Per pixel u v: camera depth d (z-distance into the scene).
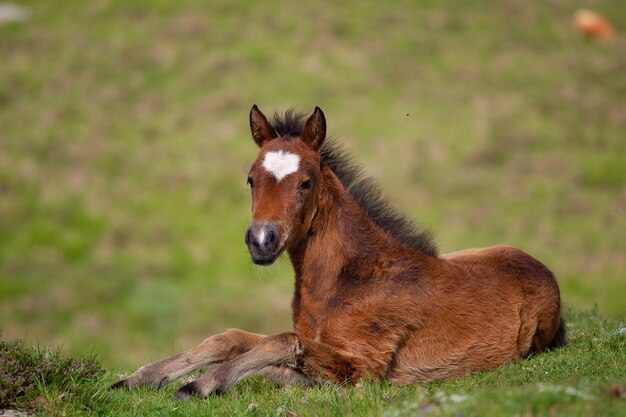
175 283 25.55
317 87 35.28
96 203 29.88
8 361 6.27
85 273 26.11
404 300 7.01
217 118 34.19
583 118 34.19
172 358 6.93
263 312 23.61
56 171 31.84
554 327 7.96
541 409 4.91
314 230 7.01
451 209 28.00
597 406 4.91
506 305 7.54
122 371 8.35
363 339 6.88
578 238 26.80
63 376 6.44
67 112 35.59
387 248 7.17
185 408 6.14
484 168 30.61
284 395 6.39
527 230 26.86
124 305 24.38
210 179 30.91
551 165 30.92
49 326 22.91
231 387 6.51
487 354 7.34
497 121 33.41
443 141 32.22
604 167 30.86
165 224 28.73
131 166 32.09
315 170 6.91
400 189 28.98
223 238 27.72
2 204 29.50
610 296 22.98
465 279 7.43
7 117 35.31
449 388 6.43
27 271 26.17
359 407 5.81
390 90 35.31
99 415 6.12
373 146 31.39
